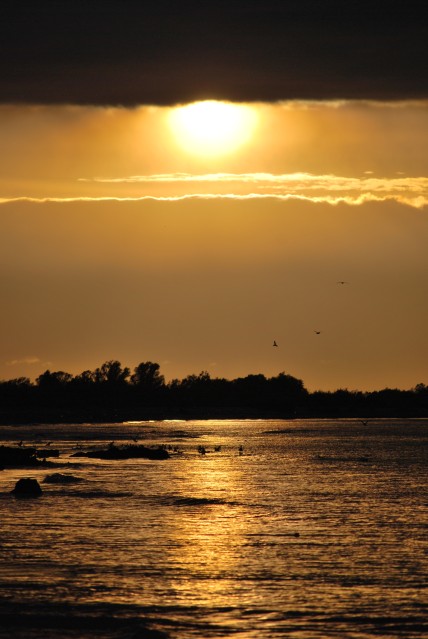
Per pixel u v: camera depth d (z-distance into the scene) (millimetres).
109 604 129500
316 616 125250
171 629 120125
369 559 156500
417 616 125500
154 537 173250
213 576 144375
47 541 167750
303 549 164250
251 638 117375
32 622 121875
